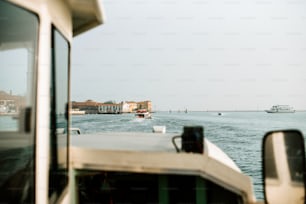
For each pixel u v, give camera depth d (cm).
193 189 257
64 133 255
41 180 182
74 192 272
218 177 243
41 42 187
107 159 264
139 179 278
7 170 187
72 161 270
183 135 263
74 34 343
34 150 180
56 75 222
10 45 208
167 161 252
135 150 273
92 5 265
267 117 14262
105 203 284
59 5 229
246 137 6175
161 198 261
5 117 214
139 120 10925
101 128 7481
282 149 200
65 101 263
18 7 175
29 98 187
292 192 193
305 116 14425
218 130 7588
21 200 181
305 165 195
